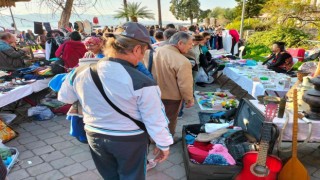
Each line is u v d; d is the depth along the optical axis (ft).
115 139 4.52
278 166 7.58
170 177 8.84
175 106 9.81
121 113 4.40
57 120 14.08
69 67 14.65
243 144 8.64
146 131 4.75
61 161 9.93
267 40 41.27
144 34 4.44
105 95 4.32
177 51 9.30
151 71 9.35
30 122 13.82
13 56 15.48
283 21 43.39
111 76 4.22
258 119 8.70
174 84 9.34
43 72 14.82
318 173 9.03
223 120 11.64
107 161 5.00
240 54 30.09
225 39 29.22
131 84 4.18
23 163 9.78
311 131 7.88
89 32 32.76
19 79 14.05
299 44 38.86
